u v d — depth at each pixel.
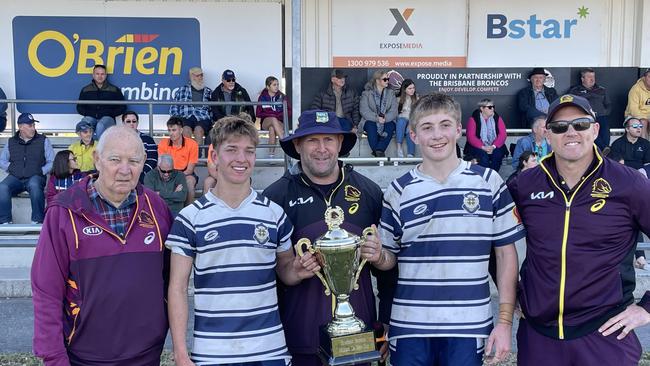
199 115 8.46
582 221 2.50
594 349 2.52
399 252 2.72
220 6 9.16
